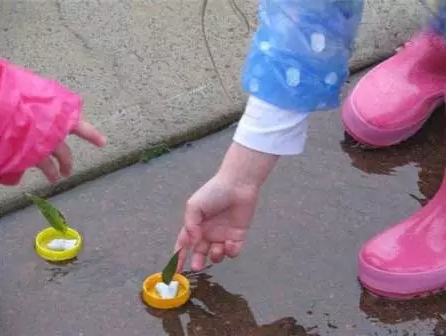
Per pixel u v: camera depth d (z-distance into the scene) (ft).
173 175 3.89
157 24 4.57
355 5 3.07
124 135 4.01
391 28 4.56
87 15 4.61
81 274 3.51
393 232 3.49
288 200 3.76
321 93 3.11
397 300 3.41
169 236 3.65
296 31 3.04
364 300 3.41
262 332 3.31
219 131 4.09
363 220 3.69
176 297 3.38
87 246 3.61
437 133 4.05
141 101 4.17
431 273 3.37
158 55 4.40
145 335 3.31
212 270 3.51
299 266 3.52
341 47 3.09
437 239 3.44
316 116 4.14
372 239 3.50
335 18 3.04
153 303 3.39
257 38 3.11
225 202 3.22
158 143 3.99
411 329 3.33
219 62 4.36
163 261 3.56
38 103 2.90
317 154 3.97
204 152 4.00
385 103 3.94
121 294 3.44
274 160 3.20
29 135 2.87
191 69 4.33
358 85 4.04
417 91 3.97
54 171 2.99
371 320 3.35
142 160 3.94
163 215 3.73
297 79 3.07
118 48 4.43
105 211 3.74
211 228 3.30
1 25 4.54
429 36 3.85
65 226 3.48
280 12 3.05
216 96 4.20
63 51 4.41
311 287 3.45
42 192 3.79
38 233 3.65
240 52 4.41
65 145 2.98
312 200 3.76
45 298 3.43
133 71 4.31
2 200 3.75
